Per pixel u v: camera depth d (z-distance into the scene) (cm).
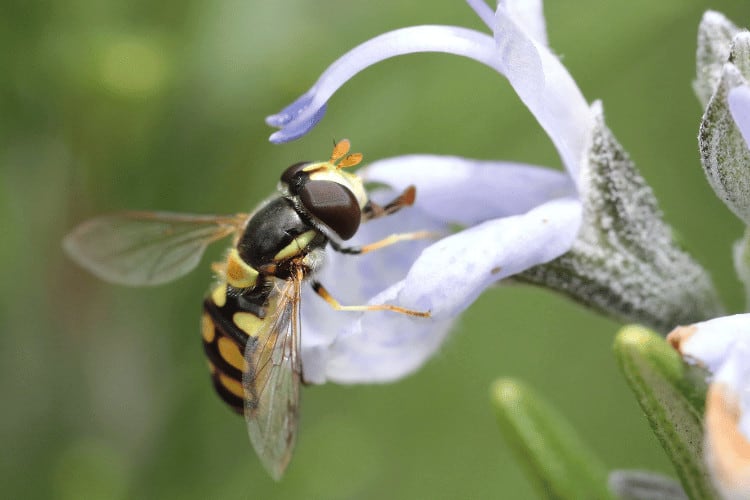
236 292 9
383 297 9
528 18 9
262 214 9
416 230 9
